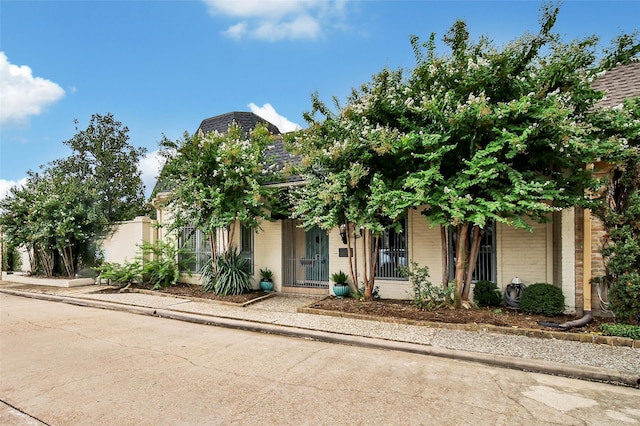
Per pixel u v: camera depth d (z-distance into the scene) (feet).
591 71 21.11
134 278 39.81
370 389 13.16
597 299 22.33
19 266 54.19
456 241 26.55
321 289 33.68
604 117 20.63
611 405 12.01
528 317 22.20
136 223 42.63
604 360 15.58
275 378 14.29
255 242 36.52
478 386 13.50
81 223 44.50
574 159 20.81
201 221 32.19
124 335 21.29
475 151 21.66
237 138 32.81
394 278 30.17
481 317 22.16
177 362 16.30
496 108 20.24
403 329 21.06
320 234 34.71
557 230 24.39
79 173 60.34
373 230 24.35
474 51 23.29
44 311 29.17
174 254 37.88
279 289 34.99
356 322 22.84
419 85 24.18
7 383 13.96
